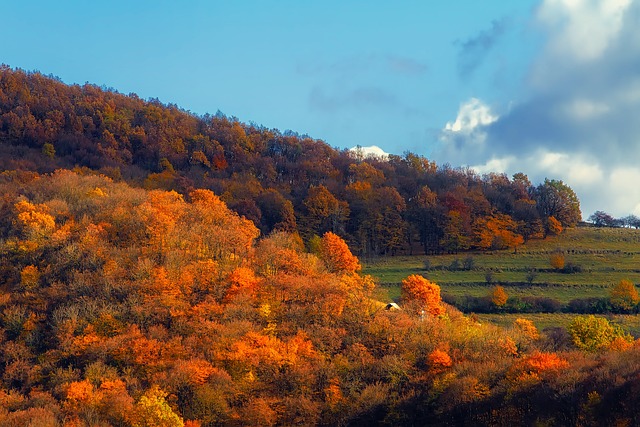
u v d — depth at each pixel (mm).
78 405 164500
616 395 160750
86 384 169875
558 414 166000
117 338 192500
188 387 173625
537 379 173125
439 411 176500
